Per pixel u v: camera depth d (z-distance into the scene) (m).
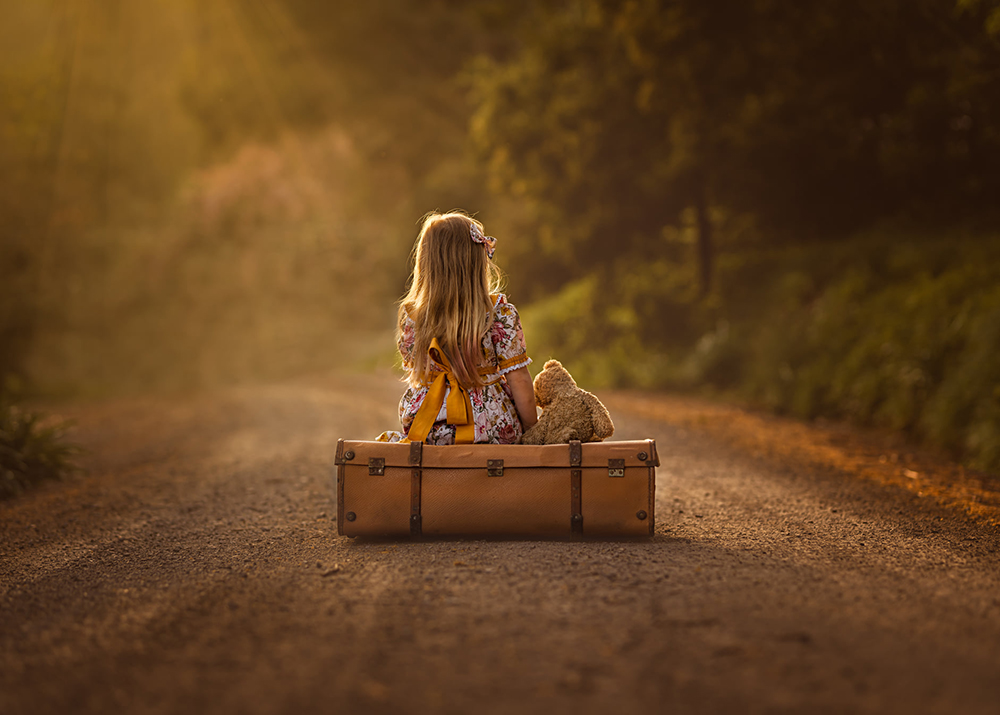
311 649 2.26
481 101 21.02
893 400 9.11
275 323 40.47
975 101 10.63
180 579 3.26
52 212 30.97
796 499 4.96
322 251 41.72
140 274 40.56
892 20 11.95
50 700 1.99
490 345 3.60
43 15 36.78
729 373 14.66
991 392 7.55
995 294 8.84
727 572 2.97
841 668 2.05
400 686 1.98
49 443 7.91
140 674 2.14
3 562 3.94
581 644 2.22
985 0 9.28
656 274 20.02
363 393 19.00
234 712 1.87
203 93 47.91
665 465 6.57
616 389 16.42
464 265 3.55
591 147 17.88
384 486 3.51
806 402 10.73
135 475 7.62
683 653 2.15
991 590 2.82
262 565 3.41
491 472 3.45
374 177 44.72
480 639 2.27
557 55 18.11
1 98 28.41
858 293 11.98
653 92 15.62
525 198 20.95
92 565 3.70
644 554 3.23
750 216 18.09
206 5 48.69
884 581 2.91
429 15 46.38
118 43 44.03
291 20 48.06
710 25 14.59
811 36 13.23
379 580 2.93
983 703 1.86
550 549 3.30
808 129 14.50
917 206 14.40
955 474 6.48
